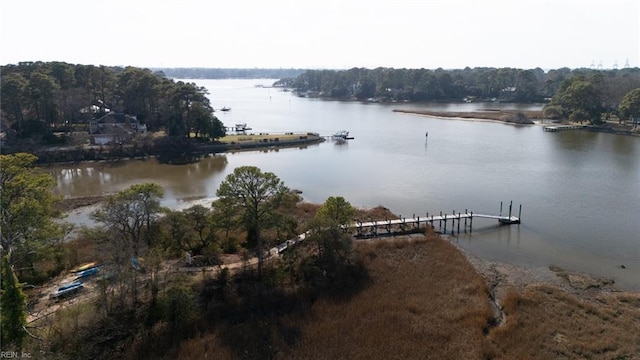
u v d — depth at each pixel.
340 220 41.28
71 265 37.81
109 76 103.75
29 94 83.56
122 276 30.84
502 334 29.61
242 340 29.08
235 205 37.72
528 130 120.50
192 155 89.81
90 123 92.44
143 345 28.30
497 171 75.31
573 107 127.69
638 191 63.09
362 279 36.88
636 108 109.81
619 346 28.23
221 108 188.50
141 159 84.75
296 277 36.19
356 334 29.72
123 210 37.03
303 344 28.75
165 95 97.31
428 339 29.20
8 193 34.41
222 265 37.47
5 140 81.62
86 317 29.45
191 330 29.98
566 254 43.16
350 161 85.12
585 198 60.16
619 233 48.22
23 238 33.81
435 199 60.59
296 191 64.12
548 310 32.56
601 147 94.75
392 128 128.62
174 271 35.38
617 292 35.97
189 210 41.62
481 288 35.78
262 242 41.66
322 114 167.25
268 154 92.56
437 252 42.50
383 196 62.25
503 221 51.03
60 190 64.56
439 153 91.44
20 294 26.28
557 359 27.14
